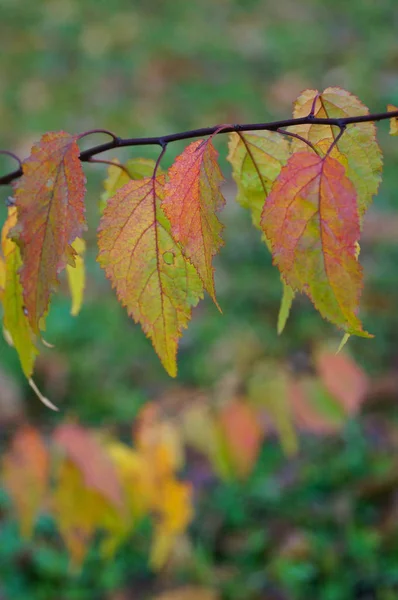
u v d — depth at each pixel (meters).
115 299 4.92
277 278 5.08
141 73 8.60
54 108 7.73
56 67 8.76
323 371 2.36
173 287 0.93
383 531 3.21
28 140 6.97
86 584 3.05
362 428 3.82
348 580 3.03
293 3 11.10
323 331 4.57
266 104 7.89
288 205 0.82
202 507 3.40
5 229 1.15
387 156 6.50
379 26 10.05
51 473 2.21
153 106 7.88
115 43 9.45
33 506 1.94
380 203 5.79
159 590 3.00
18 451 1.96
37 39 9.52
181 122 7.52
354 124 0.99
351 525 3.25
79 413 3.95
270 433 3.71
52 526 3.27
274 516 3.36
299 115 1.02
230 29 10.09
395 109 0.98
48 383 4.13
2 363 4.15
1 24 9.97
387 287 4.91
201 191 0.88
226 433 2.32
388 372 4.22
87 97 8.02
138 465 2.01
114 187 1.22
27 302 0.92
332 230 0.81
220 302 4.85
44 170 0.94
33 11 10.41
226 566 3.14
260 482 3.50
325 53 9.22
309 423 2.34
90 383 4.16
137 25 10.12
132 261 0.93
